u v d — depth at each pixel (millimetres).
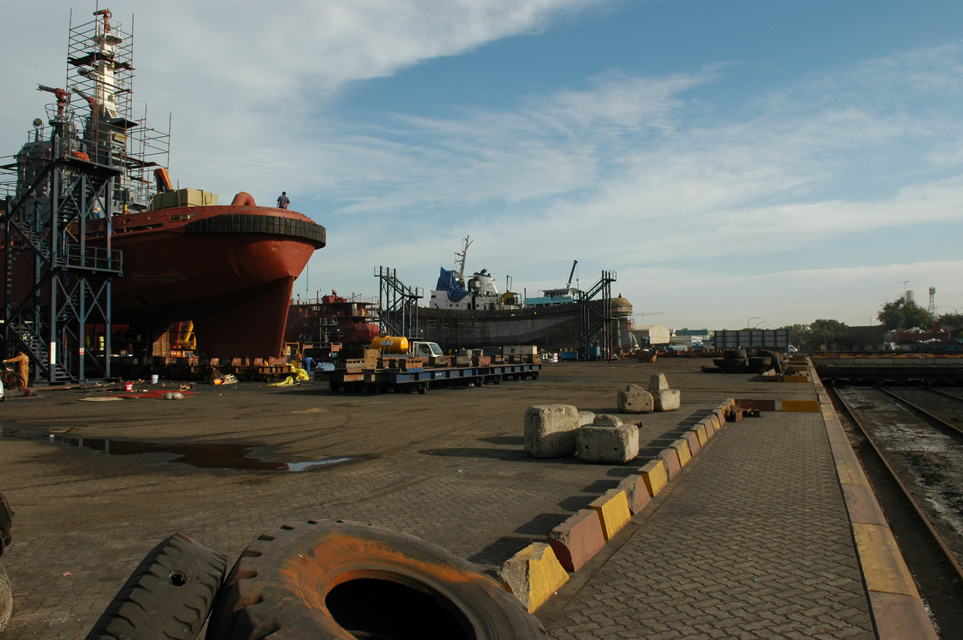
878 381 33312
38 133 34750
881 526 5430
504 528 5402
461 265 88125
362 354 23500
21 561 4691
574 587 4121
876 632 3416
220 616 2328
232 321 35406
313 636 2111
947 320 146625
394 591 2967
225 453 9930
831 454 9195
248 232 31438
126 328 44375
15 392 21828
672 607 3775
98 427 13352
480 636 2572
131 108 39250
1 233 34875
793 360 41906
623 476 7668
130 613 2250
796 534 5254
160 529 5559
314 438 11492
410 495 6773
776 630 3449
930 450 12156
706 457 8977
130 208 39719
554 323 77500
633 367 48781
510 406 17391
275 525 5652
